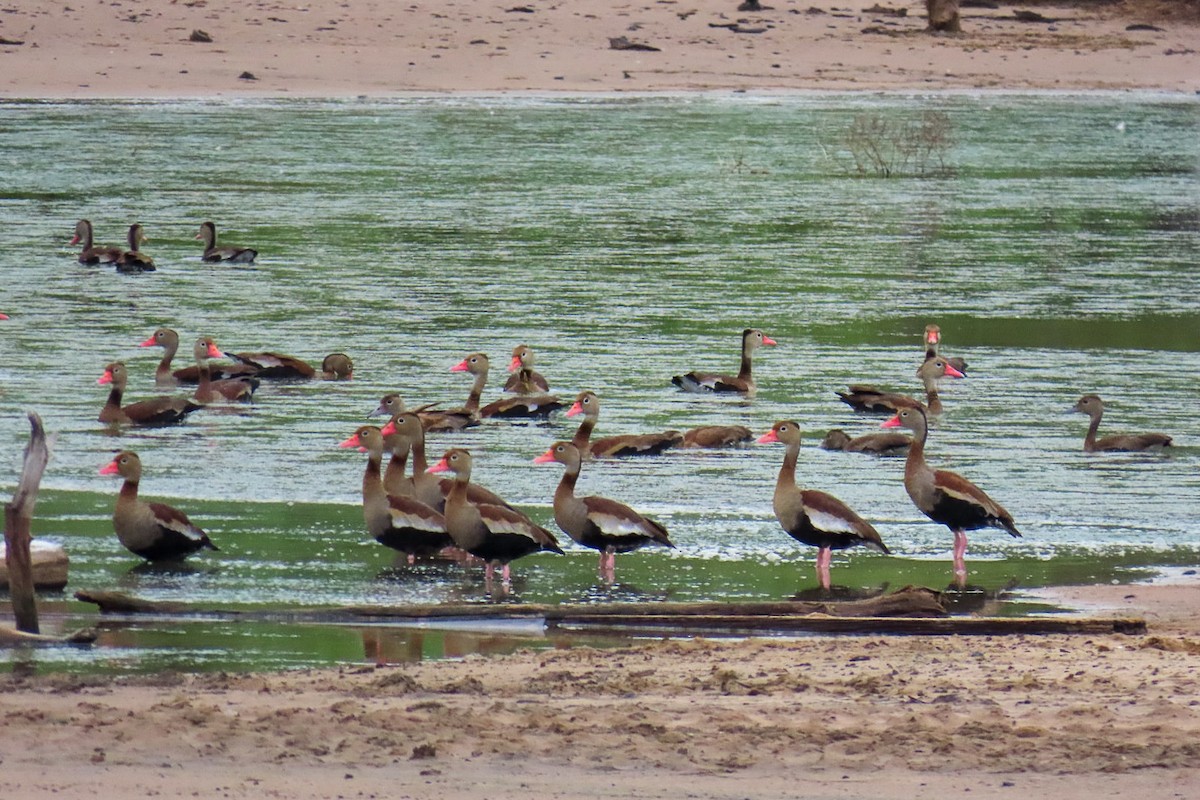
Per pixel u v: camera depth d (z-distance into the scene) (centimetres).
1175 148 5788
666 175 5066
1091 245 4066
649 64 6881
